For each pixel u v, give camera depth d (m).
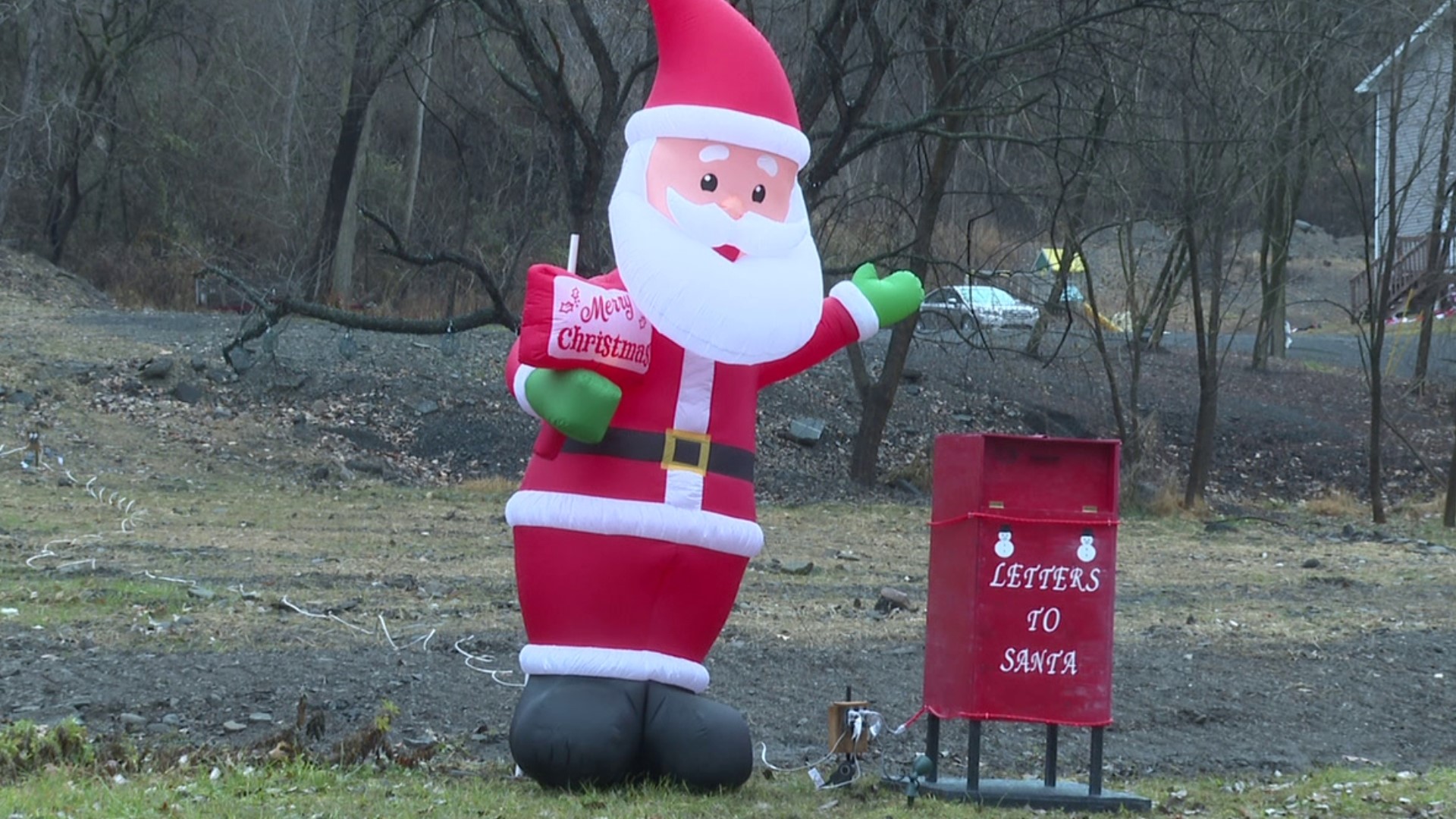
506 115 32.50
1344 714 8.81
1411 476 24.94
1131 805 6.31
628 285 6.03
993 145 24.78
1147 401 27.08
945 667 6.44
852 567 14.16
